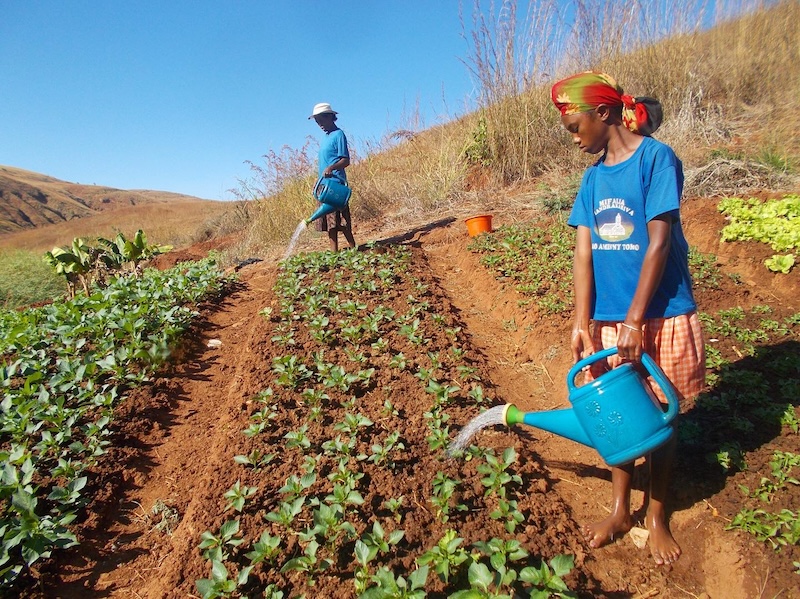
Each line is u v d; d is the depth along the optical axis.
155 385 4.63
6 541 2.86
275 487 3.30
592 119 2.57
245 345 5.38
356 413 3.97
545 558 2.77
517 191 9.29
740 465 3.07
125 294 6.21
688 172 7.09
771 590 2.48
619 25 9.34
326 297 5.91
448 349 4.89
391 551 2.79
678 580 2.73
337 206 7.35
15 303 13.20
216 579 2.62
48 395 4.21
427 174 10.34
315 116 7.25
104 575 2.96
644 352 2.54
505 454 3.23
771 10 9.61
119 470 3.65
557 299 5.35
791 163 6.81
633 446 2.47
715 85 9.10
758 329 4.39
